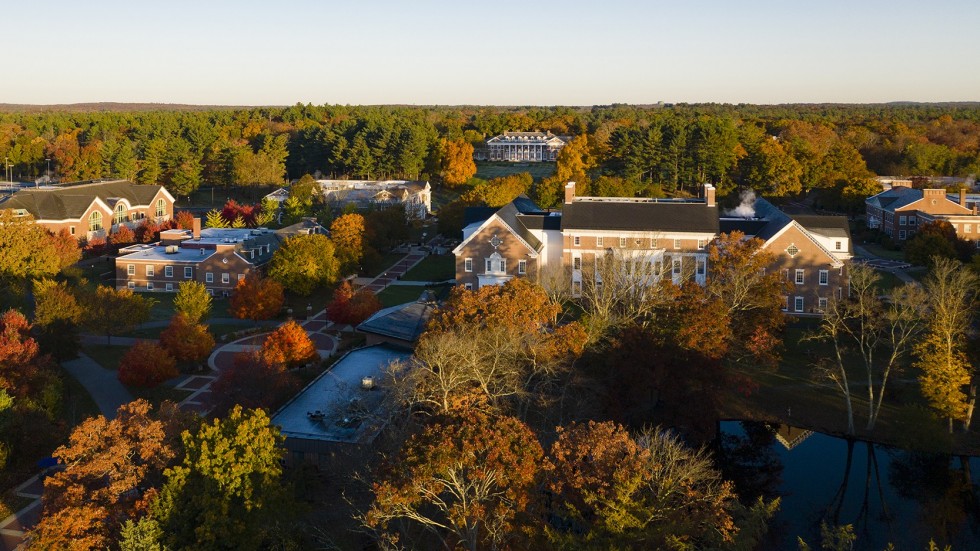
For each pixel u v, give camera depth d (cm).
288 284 10156
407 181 18488
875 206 15312
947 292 6538
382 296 10606
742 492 5734
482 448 3709
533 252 9838
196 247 11612
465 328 5647
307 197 15875
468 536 3625
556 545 3394
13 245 9544
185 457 4156
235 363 6106
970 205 14588
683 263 9462
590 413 5472
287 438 5259
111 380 7250
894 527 5303
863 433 6569
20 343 6212
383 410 5319
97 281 11500
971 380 6366
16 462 5472
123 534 3584
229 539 3853
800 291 9450
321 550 4231
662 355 5834
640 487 3566
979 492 5781
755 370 7675
